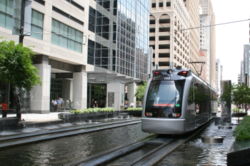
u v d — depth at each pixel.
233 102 40.06
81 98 42.81
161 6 105.12
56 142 14.82
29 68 18.67
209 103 26.50
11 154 11.42
